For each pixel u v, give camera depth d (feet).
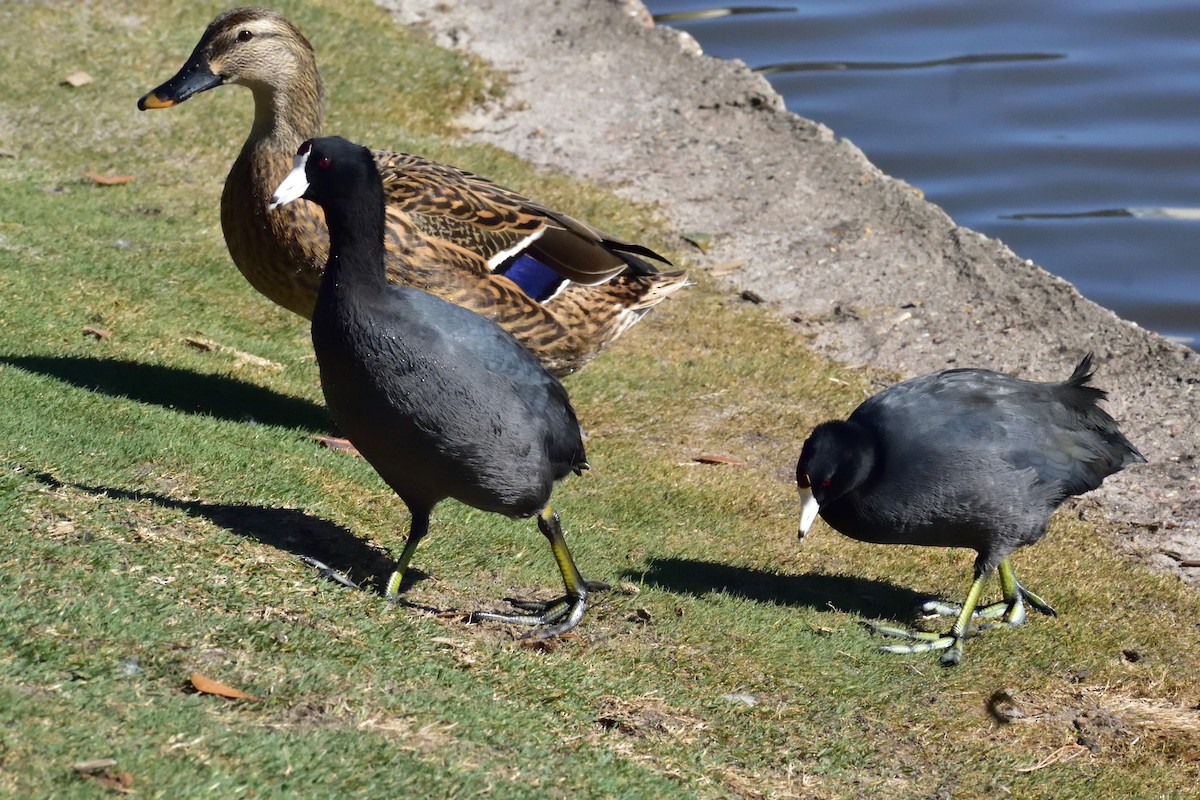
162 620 25.86
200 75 42.22
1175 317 67.05
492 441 29.27
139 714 22.25
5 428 34.12
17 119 63.16
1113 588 39.24
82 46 70.44
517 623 31.63
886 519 33.86
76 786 19.76
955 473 33.37
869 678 32.71
